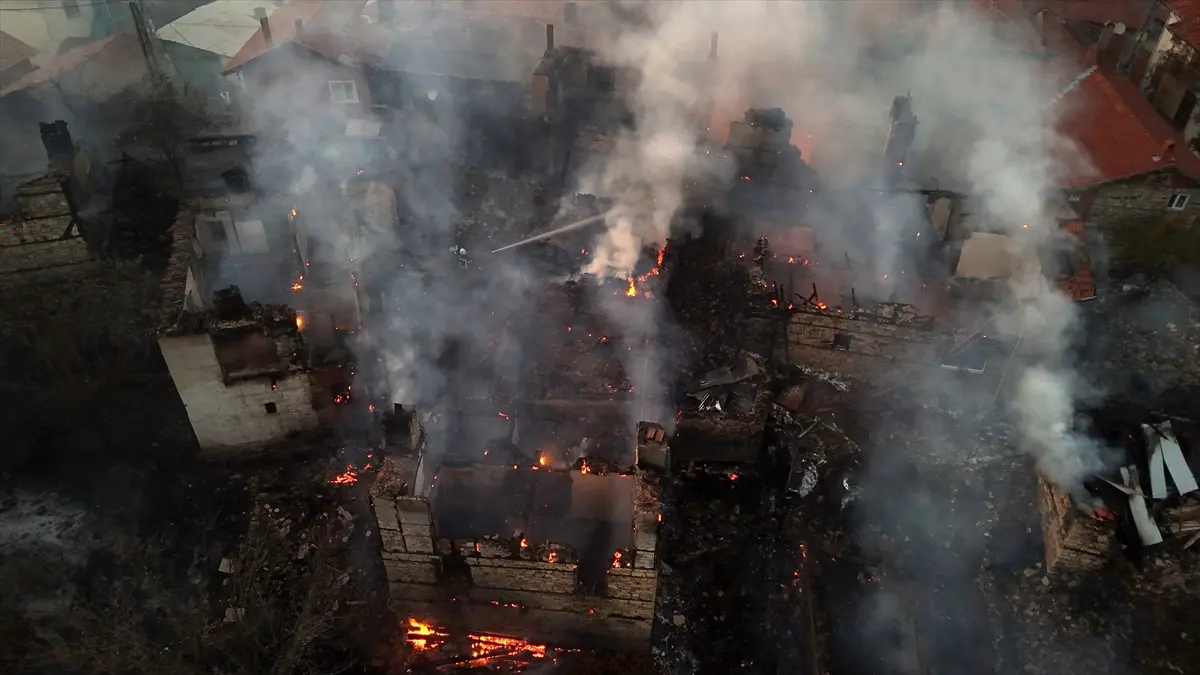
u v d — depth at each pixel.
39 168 43.28
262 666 23.19
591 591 22.42
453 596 23.33
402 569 22.66
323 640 23.86
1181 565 24.05
